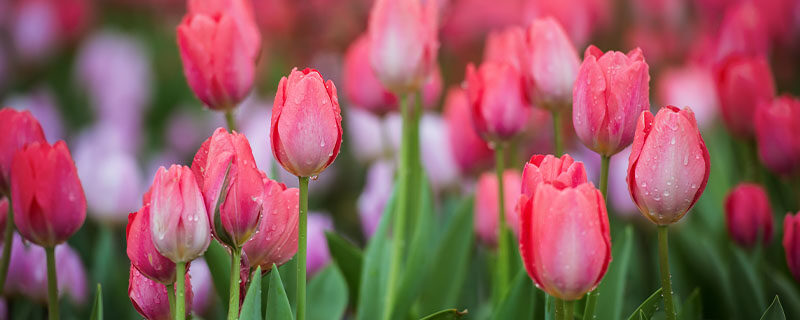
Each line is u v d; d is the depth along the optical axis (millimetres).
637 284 1831
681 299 1737
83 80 3555
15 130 1456
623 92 1424
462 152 1851
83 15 3773
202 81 1551
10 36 3742
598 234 1335
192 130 3484
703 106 2377
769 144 1724
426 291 1694
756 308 1603
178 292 1383
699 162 1380
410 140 1720
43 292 1639
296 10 3371
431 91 1810
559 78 1551
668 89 2469
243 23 1605
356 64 1791
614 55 1430
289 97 1395
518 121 1600
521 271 1503
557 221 1331
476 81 1604
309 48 3414
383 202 1922
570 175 1360
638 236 2076
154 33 4469
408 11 1592
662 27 3053
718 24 2684
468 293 1837
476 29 3277
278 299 1418
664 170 1379
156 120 3877
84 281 1723
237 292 1403
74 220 1428
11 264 1621
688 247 1728
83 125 3535
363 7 3297
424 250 1647
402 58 1597
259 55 1628
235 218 1383
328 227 1842
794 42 2469
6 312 1638
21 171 1411
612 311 1566
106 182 2043
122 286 1757
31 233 1424
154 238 1372
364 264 1636
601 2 2611
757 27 2035
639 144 1388
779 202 1900
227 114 1568
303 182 1417
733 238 1695
